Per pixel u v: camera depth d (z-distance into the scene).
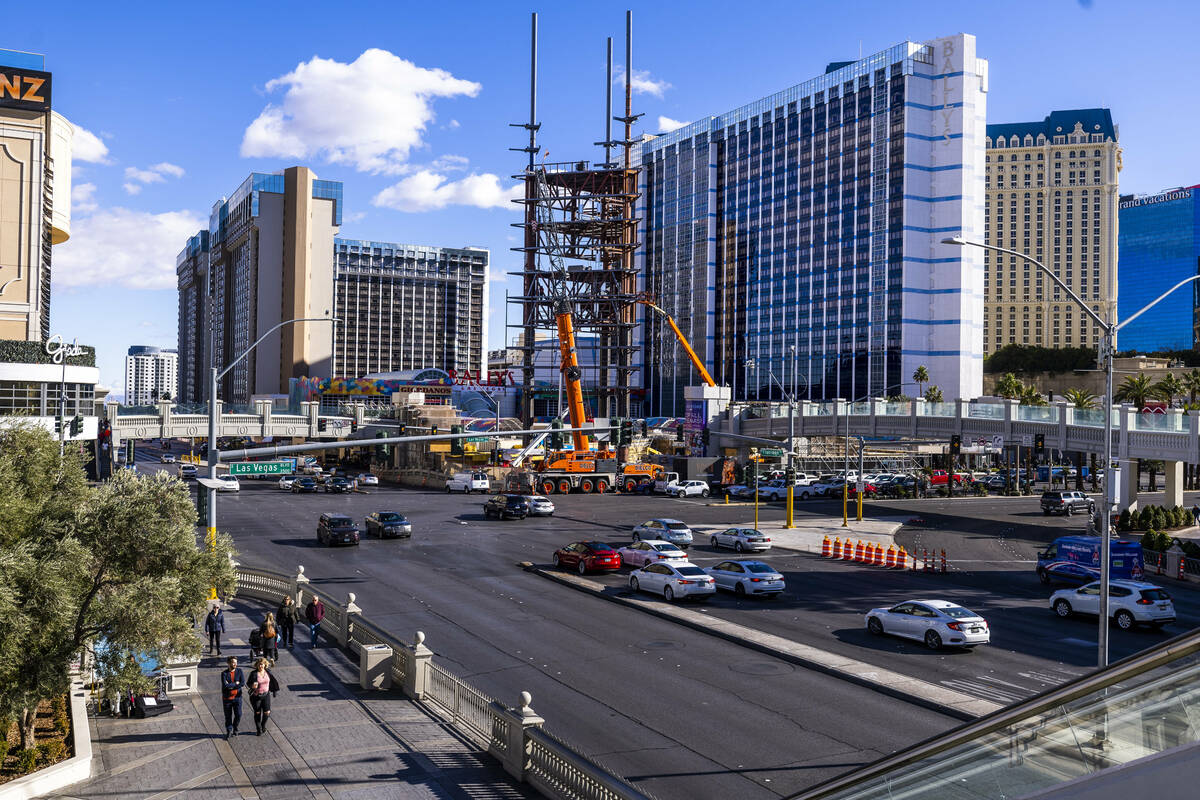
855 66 180.12
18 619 15.41
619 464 84.50
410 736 19.08
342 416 114.38
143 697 20.52
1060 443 59.66
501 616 31.25
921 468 93.62
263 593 34.78
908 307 169.12
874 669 23.88
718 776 16.52
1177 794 5.65
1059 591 31.97
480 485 81.50
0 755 16.39
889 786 8.55
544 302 129.12
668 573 33.81
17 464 20.14
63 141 90.69
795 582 38.94
